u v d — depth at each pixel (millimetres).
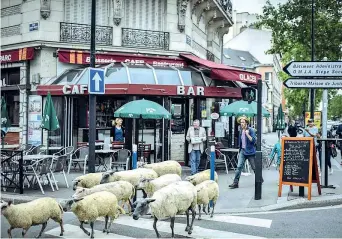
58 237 7473
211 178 9469
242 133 12359
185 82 17453
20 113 19609
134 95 16188
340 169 17531
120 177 9117
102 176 9016
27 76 19469
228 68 18312
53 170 11711
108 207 7484
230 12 29750
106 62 18812
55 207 7371
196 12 24078
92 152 11141
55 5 19031
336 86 11469
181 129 18094
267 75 67000
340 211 9688
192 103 18188
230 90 17875
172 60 20250
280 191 10961
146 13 20719
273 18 27750
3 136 17000
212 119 19953
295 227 8172
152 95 16281
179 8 21125
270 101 67312
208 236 7539
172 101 18125
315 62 11500
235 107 16109
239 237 7480
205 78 18312
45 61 18891
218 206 9922
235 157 16625
